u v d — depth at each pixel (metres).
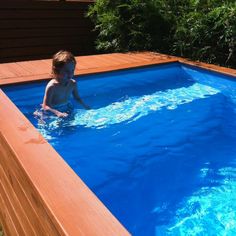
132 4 6.52
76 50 7.28
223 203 2.67
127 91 4.93
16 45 6.50
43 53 6.86
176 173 3.06
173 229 2.37
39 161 2.03
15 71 4.70
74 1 6.89
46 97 3.76
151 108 4.40
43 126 3.57
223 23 5.69
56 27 6.85
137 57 5.84
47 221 1.63
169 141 3.63
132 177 2.96
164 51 6.73
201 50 6.01
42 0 6.51
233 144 3.65
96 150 3.32
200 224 2.43
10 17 6.27
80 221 1.46
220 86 5.10
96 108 4.23
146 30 6.73
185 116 4.25
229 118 4.28
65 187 1.74
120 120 3.99
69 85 3.89
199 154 3.41
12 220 2.57
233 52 5.87
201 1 6.27
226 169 3.17
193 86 5.30
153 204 2.62
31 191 1.86
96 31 7.37
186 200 2.69
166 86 5.26
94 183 2.84
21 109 4.03
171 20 6.47
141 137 3.64
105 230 1.41
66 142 3.39
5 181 2.62
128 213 2.51
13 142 2.29
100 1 6.62
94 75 4.78
